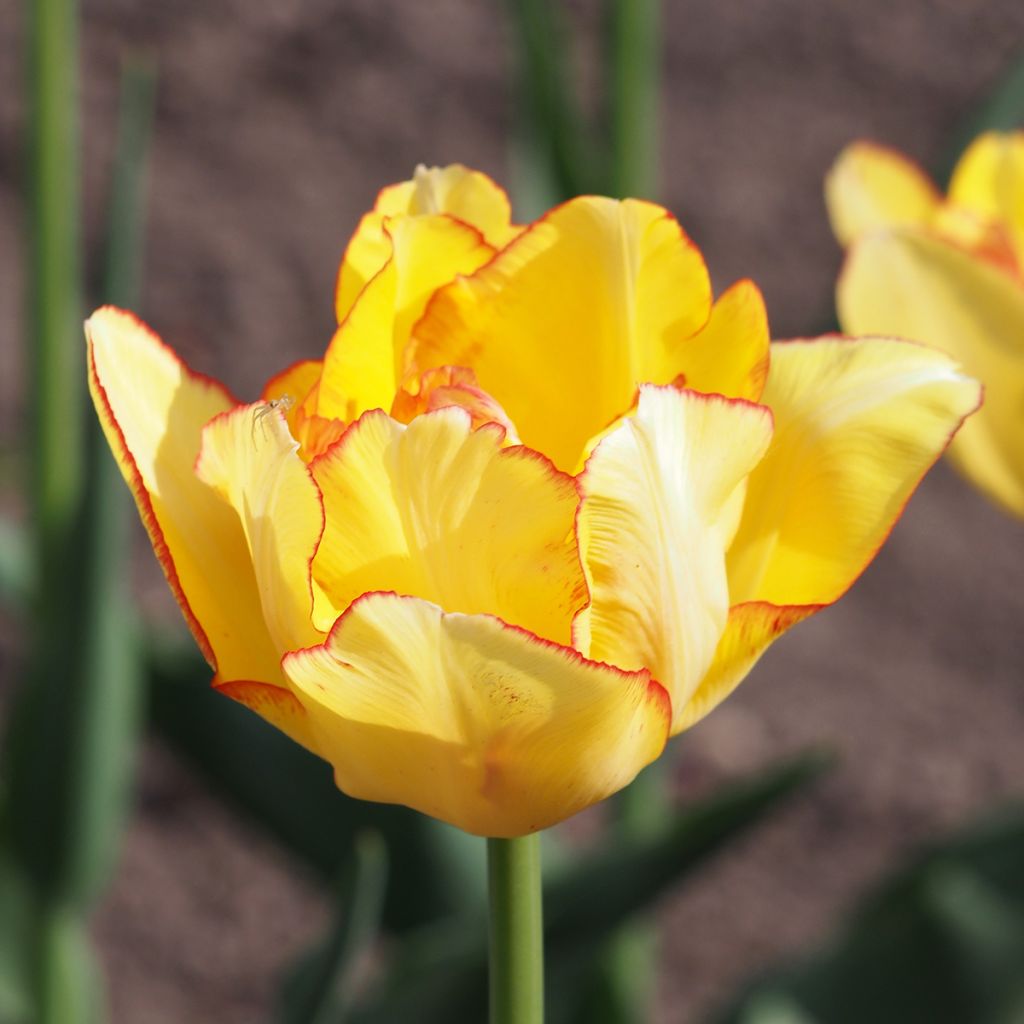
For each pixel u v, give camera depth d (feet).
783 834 5.63
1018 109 2.88
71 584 2.66
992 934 2.81
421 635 1.86
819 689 6.08
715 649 1.95
